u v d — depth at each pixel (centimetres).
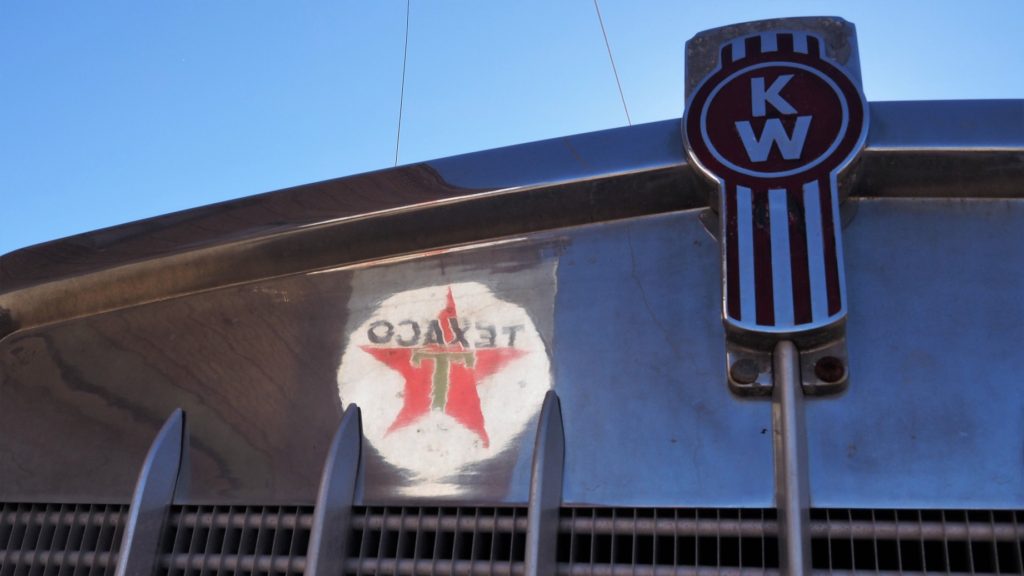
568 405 243
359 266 284
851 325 236
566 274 262
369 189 282
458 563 232
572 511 230
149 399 283
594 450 235
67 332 311
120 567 245
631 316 250
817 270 232
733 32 281
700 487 224
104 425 285
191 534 259
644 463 230
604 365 245
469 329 261
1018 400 222
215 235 290
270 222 286
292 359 273
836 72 258
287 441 260
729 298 234
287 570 242
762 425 227
